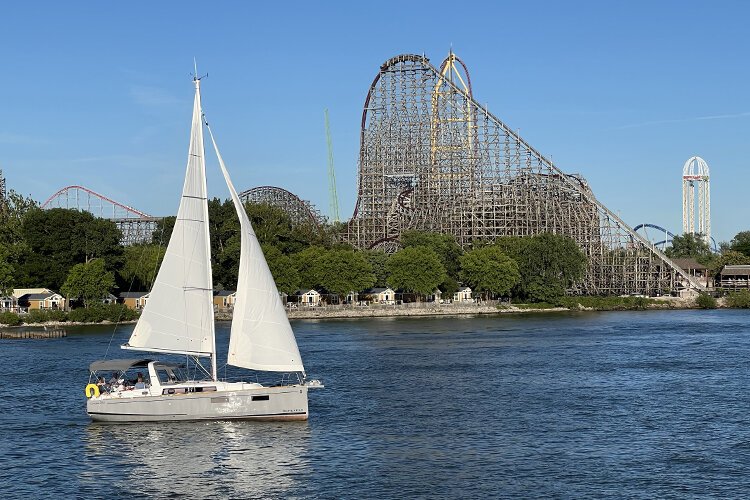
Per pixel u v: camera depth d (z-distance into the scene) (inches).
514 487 2370.8
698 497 2283.5
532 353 5206.7
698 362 4741.6
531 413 3282.5
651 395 3661.4
